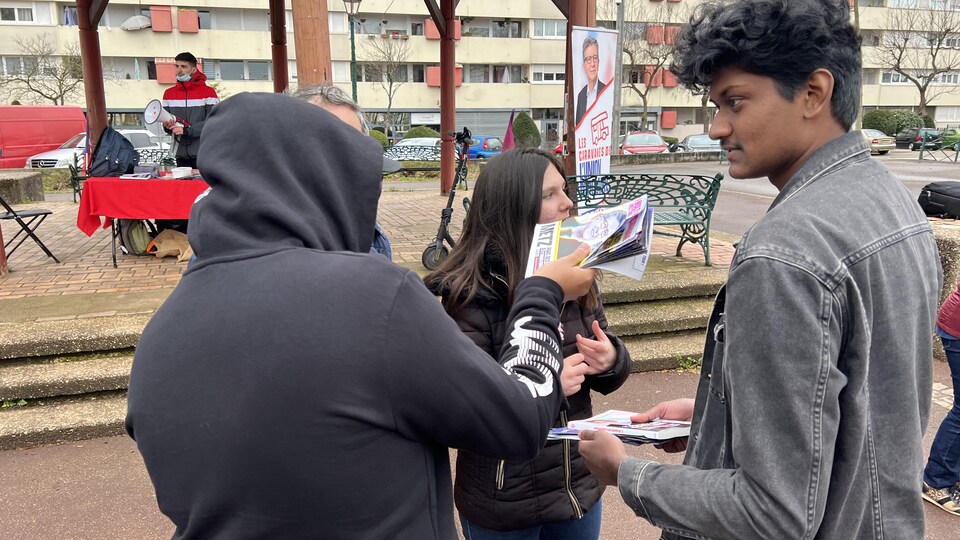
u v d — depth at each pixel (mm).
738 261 1030
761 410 969
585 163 5996
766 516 961
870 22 42312
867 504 1069
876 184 1072
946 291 4965
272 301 915
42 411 3762
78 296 5047
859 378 1009
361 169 1045
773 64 1027
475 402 959
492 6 39438
